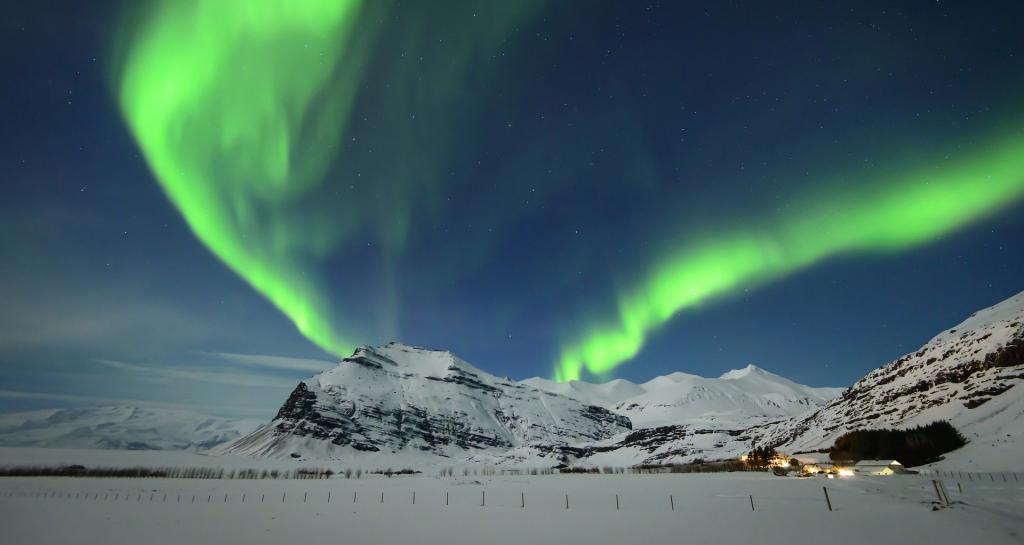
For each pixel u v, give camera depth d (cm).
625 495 7256
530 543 3431
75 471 18625
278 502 6894
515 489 9569
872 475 9556
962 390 14775
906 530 3597
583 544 3359
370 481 15638
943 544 3162
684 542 3353
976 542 3195
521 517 4797
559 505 5966
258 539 3678
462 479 16188
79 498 7506
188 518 4906
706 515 4562
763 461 16062
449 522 4509
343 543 3503
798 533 3578
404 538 3697
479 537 3716
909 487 6869
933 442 11400
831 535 3484
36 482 12700
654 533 3709
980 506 4525
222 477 18825
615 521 4362
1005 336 15650
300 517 4966
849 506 4919
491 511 5369
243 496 7688
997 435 11169
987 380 14288
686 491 7619
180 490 9900
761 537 3469
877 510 4534
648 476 14712
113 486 11244
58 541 3634
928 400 15612
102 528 4209
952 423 12794
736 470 16350
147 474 18688
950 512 4228
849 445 12775
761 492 6819
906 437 11788
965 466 9881
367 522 4553
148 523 4525
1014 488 6081
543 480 14300
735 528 3822
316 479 18125
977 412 12888
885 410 17000
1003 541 3206
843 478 9056
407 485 12100
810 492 6581
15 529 4156
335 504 6488
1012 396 12812
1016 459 9550
